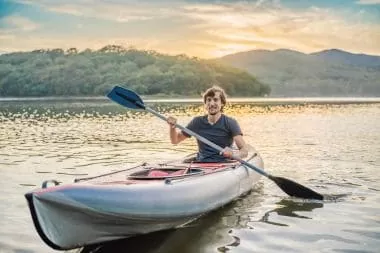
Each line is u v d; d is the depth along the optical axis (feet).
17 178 31.99
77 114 111.34
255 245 19.13
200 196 21.49
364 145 51.72
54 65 409.69
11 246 18.86
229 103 201.46
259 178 30.14
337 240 19.61
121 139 57.77
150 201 18.81
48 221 16.10
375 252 18.21
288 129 72.49
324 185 30.07
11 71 393.70
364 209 24.34
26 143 53.06
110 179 20.75
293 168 36.63
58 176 32.99
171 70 415.03
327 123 84.48
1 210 23.67
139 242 19.40
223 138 26.81
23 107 152.25
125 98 27.14
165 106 166.20
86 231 17.33
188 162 27.04
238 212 23.86
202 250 18.58
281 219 22.68
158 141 55.77
